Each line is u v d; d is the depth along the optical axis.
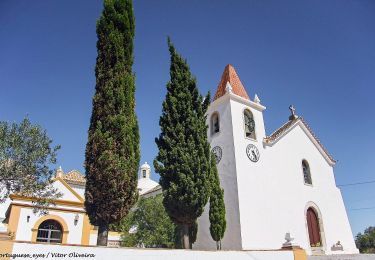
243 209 20.28
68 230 20.61
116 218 12.28
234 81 25.88
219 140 23.20
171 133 16.67
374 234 42.75
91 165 12.50
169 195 15.33
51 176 14.47
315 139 28.17
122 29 15.38
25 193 13.97
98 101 13.52
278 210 22.34
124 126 13.21
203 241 21.64
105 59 14.41
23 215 19.41
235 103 23.58
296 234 22.64
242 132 22.88
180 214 15.31
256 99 25.38
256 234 20.20
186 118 17.05
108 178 12.20
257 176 22.17
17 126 14.11
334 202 26.94
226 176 21.72
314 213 25.22
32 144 13.96
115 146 12.76
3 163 13.20
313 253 22.88
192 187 15.27
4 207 22.33
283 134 25.64
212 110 24.80
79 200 21.64
